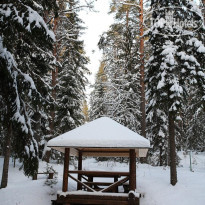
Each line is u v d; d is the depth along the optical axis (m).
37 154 9.95
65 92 21.66
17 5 9.81
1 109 9.62
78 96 22.89
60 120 21.56
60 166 18.75
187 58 12.55
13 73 9.46
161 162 22.28
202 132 21.78
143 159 20.28
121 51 23.48
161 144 21.70
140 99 22.20
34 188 10.54
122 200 8.56
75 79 21.77
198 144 27.48
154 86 13.90
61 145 8.80
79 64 22.95
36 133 16.19
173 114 12.51
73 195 8.84
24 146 9.57
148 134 23.33
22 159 10.08
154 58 13.66
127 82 21.94
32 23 9.34
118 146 8.48
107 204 8.58
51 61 15.00
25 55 12.34
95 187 11.32
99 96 32.81
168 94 12.91
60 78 21.59
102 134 9.09
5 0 9.88
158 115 21.08
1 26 9.54
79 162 11.40
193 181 12.48
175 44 13.40
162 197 10.46
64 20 20.19
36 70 13.77
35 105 10.98
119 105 22.12
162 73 12.58
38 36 10.30
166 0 13.85
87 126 9.87
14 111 9.41
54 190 10.70
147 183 12.13
